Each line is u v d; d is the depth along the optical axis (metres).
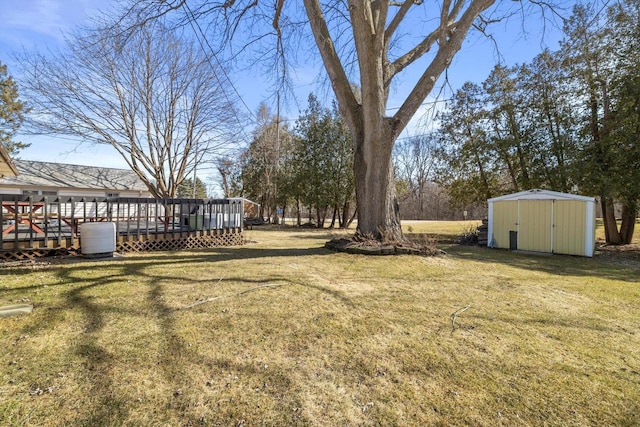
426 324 3.21
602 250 10.19
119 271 5.20
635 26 9.30
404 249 7.02
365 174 7.46
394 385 2.14
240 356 2.49
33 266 5.61
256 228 19.69
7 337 2.72
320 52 7.60
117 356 2.44
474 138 13.89
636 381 2.22
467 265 6.61
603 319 3.51
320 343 2.74
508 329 3.13
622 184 9.20
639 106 8.92
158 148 14.16
